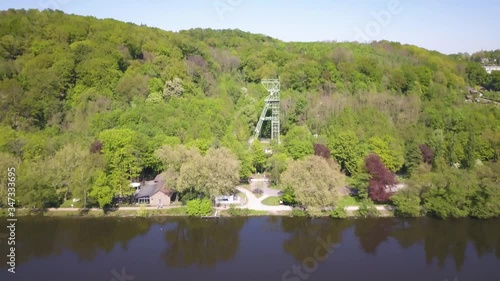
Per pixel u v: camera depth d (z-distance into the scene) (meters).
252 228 97.31
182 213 102.56
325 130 146.25
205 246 88.62
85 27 168.38
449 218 104.44
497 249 88.94
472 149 126.44
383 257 84.44
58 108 134.38
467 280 75.44
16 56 146.62
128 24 190.38
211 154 105.19
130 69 154.75
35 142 108.88
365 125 140.88
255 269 78.38
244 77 197.12
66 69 140.88
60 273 75.69
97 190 97.06
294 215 102.50
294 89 182.88
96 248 86.94
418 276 76.44
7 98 125.56
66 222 97.69
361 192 107.62
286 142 135.25
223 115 146.88
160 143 119.19
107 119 126.94
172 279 74.12
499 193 101.50
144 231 95.00
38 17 162.62
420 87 183.12
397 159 124.00
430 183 105.50
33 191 96.62
